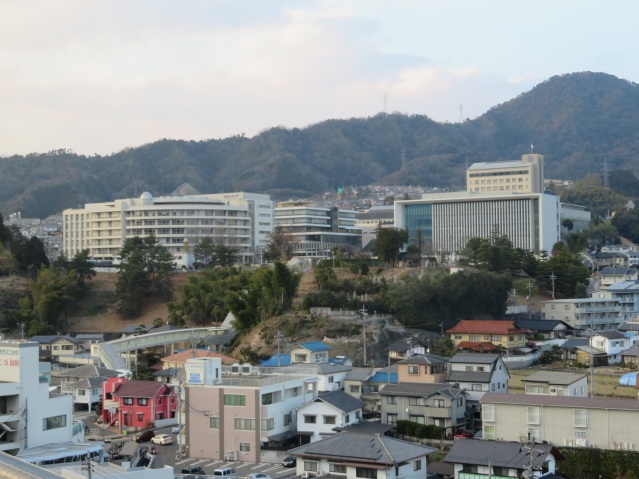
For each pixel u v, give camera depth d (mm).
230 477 68625
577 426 74312
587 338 131875
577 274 167875
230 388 84125
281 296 144250
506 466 63062
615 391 96625
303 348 112000
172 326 162250
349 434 69500
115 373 114188
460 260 173500
